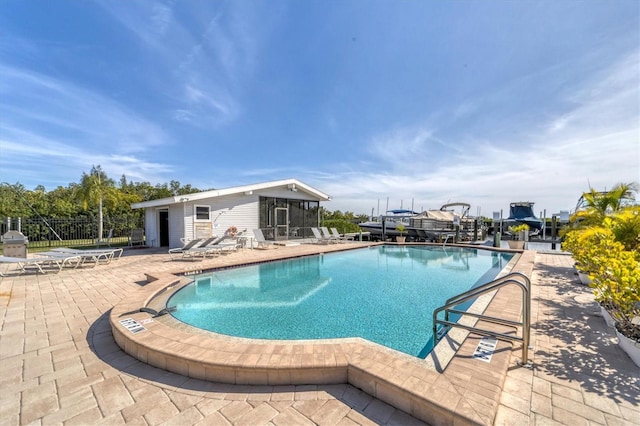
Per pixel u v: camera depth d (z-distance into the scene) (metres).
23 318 4.27
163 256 10.62
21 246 9.64
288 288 6.98
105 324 4.04
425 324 4.62
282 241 15.50
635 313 3.03
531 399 2.25
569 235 6.52
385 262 10.80
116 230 18.38
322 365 2.54
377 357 2.67
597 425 1.97
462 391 2.15
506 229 21.72
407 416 2.14
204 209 12.79
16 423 2.08
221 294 6.41
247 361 2.62
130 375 2.72
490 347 2.91
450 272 8.91
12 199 17.72
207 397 2.38
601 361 2.83
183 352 2.79
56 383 2.60
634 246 5.15
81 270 7.89
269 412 2.19
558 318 4.02
